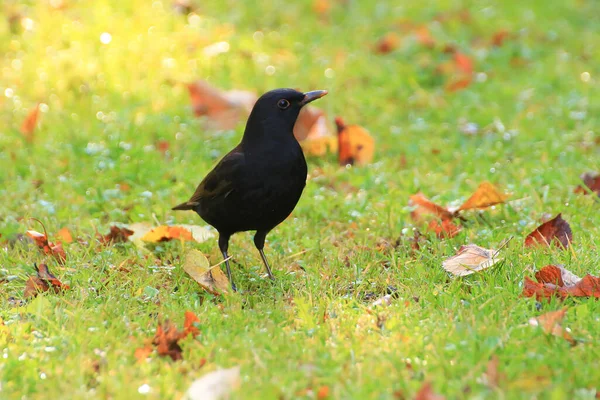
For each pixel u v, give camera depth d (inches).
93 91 613.3
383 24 743.7
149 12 738.8
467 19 742.5
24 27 700.7
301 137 548.1
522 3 799.7
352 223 439.5
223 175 364.2
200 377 276.4
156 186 487.2
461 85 629.3
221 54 673.6
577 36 733.3
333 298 350.9
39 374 283.3
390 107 600.7
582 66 669.9
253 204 363.9
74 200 470.0
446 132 567.8
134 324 321.4
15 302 357.1
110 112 586.9
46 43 680.4
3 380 276.8
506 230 421.4
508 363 284.2
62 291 358.9
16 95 602.2
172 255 407.2
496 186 477.7
